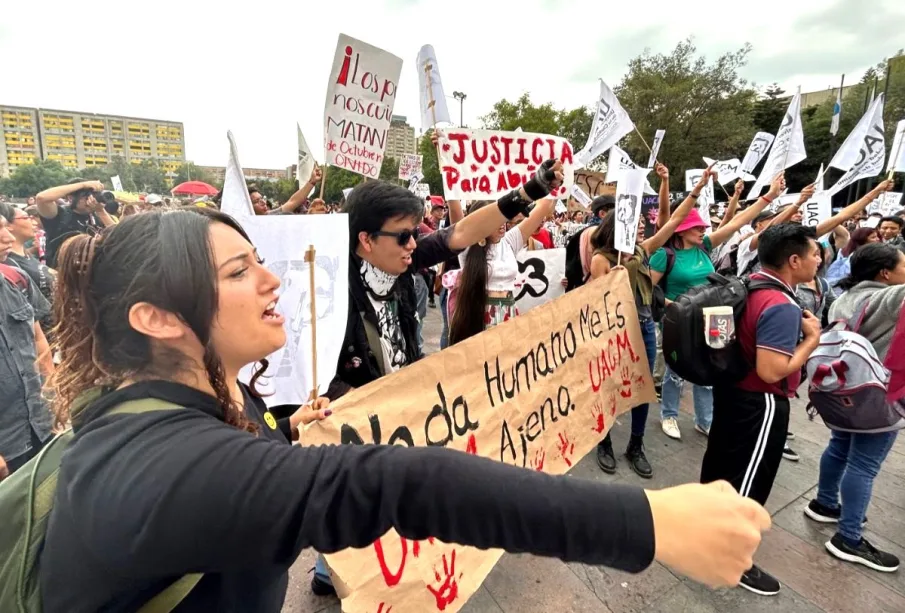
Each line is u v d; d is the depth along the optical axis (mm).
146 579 575
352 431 1390
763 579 2264
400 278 2197
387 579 1351
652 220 5078
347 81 2395
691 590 2283
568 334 2230
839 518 2623
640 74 27516
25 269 3127
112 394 663
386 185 1946
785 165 5109
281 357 1745
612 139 3986
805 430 3834
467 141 2721
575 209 14344
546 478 592
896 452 3484
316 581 2201
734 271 5047
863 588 2303
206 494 532
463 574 1555
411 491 569
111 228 683
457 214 3248
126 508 536
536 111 35375
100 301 655
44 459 692
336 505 562
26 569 631
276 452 586
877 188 4562
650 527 541
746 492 2191
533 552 576
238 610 718
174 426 601
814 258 2074
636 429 3260
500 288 3293
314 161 4984
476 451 1748
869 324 2463
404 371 1538
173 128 124000
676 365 2195
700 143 26562
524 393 1967
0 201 3199
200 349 693
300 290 1727
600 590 2285
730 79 26578
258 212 4957
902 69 26656
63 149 114625
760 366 1980
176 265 637
